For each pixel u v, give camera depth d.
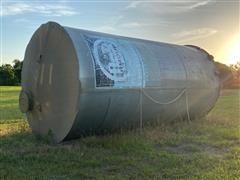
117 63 9.20
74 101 8.38
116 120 9.36
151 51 10.81
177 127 10.96
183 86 11.38
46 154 7.60
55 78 8.91
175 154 7.77
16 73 71.56
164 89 10.58
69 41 8.59
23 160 7.16
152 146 8.45
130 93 9.41
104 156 7.45
